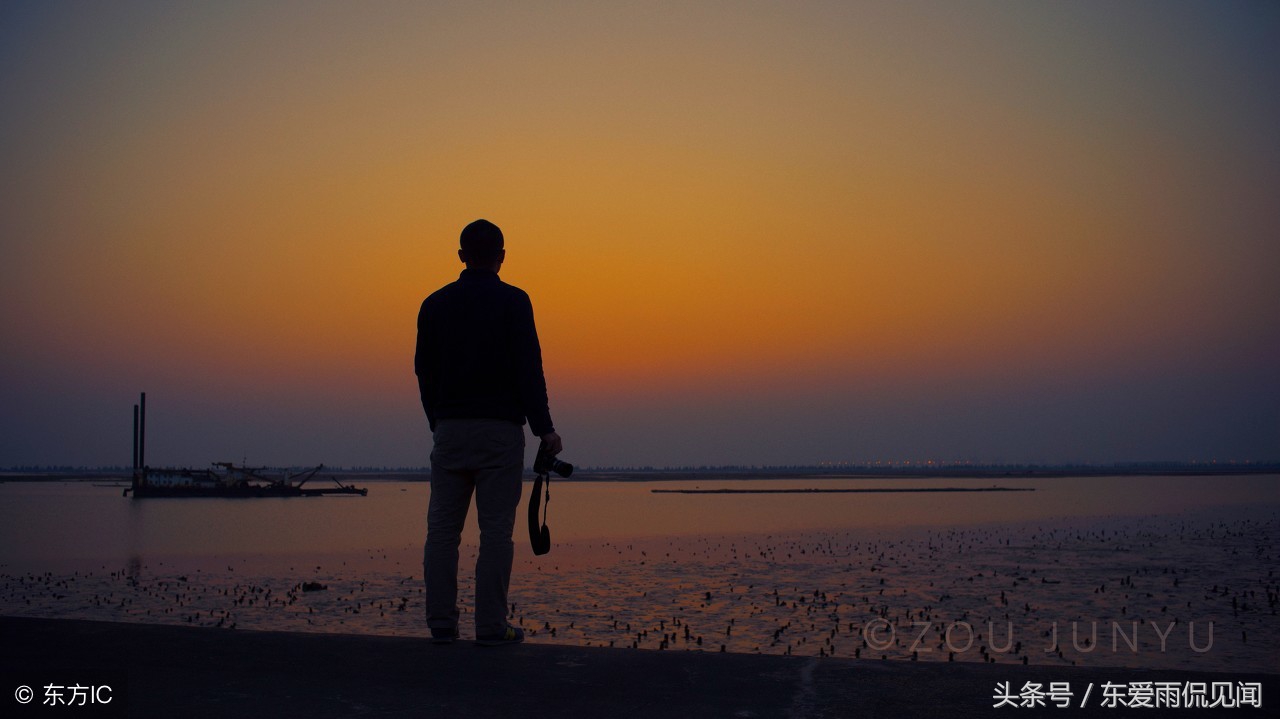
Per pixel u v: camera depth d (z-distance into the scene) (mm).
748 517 92062
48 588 37719
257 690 5027
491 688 5031
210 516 94000
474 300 6391
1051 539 61906
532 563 47375
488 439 6293
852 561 48156
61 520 85812
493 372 6352
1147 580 39000
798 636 26375
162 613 30984
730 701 4762
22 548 56656
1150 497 135750
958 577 40844
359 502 132500
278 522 84188
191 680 5203
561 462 6477
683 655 5695
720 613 30594
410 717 4562
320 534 69188
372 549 56344
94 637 6207
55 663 5562
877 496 152750
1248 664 22266
